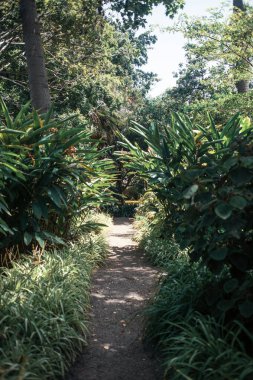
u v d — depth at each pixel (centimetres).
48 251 581
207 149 510
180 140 573
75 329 371
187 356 279
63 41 1216
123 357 352
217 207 258
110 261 732
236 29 1086
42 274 445
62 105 1427
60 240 556
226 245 296
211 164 308
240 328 280
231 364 258
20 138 542
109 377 319
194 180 294
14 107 1407
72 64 1271
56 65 1352
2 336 307
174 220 535
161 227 693
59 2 1112
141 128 607
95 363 341
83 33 1163
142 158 669
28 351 288
